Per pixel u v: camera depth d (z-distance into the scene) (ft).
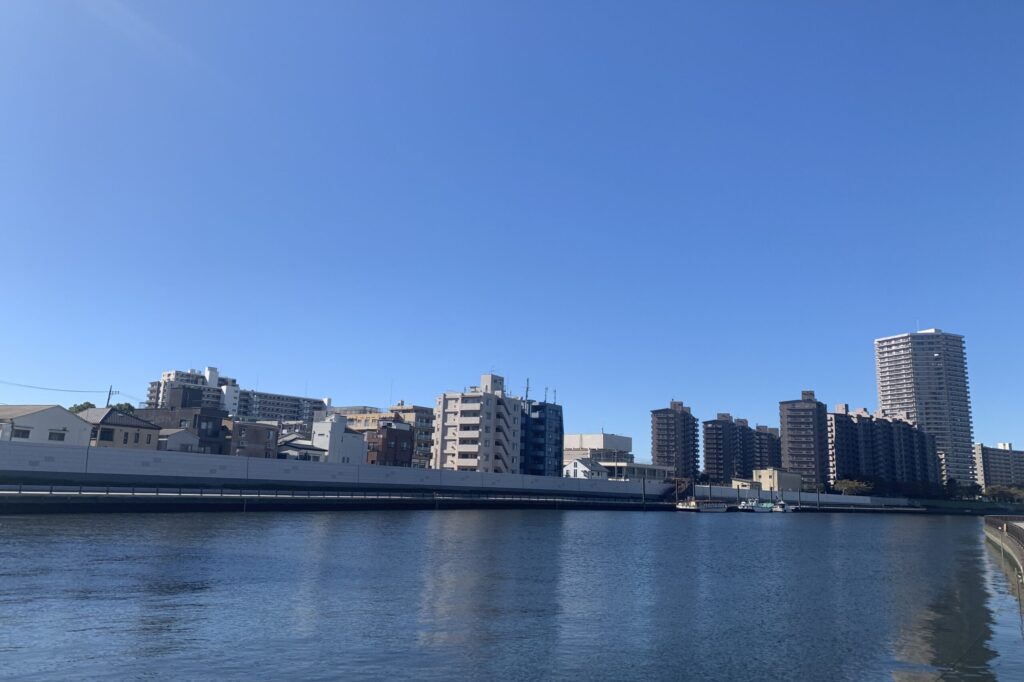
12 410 364.17
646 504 563.48
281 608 106.42
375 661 80.38
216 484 359.66
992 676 82.33
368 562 163.43
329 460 519.19
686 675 80.43
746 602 131.23
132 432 400.88
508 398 643.04
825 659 89.10
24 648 79.77
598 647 91.35
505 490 505.25
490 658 83.56
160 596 111.65
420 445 638.94
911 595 145.48
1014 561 199.93
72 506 249.34
